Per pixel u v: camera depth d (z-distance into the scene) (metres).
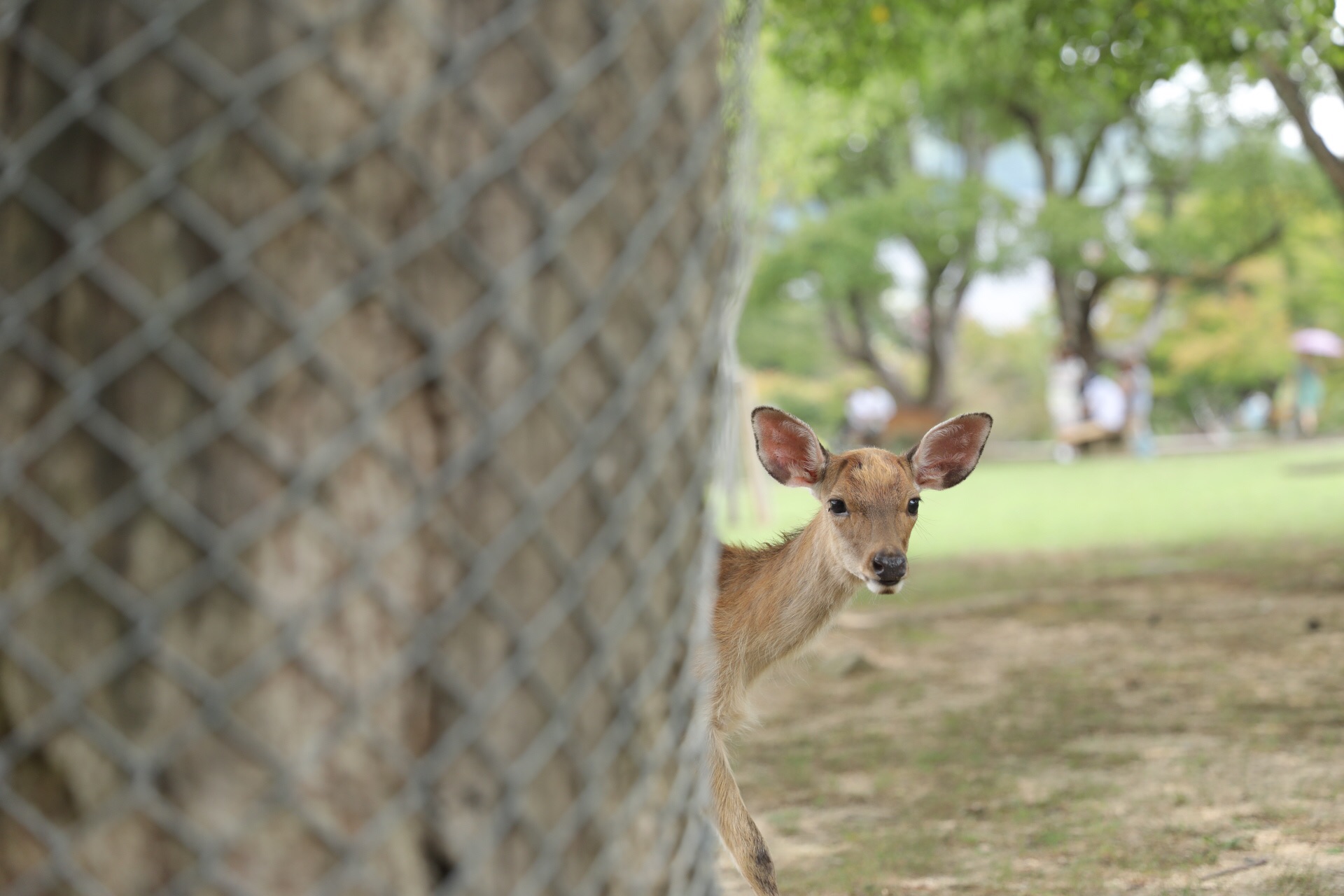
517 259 1.70
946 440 5.35
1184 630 8.53
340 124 1.57
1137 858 4.46
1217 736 5.97
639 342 1.88
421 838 1.64
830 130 22.47
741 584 4.97
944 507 19.47
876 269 33.09
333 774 1.59
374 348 1.60
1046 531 14.95
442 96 1.63
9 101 1.59
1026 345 52.84
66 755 1.57
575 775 1.79
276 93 1.54
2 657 1.59
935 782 5.59
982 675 7.66
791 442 5.13
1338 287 33.00
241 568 1.55
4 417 1.59
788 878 4.54
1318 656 7.48
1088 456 33.41
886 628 9.37
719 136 2.06
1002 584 11.14
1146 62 11.43
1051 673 7.56
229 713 1.55
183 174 1.53
